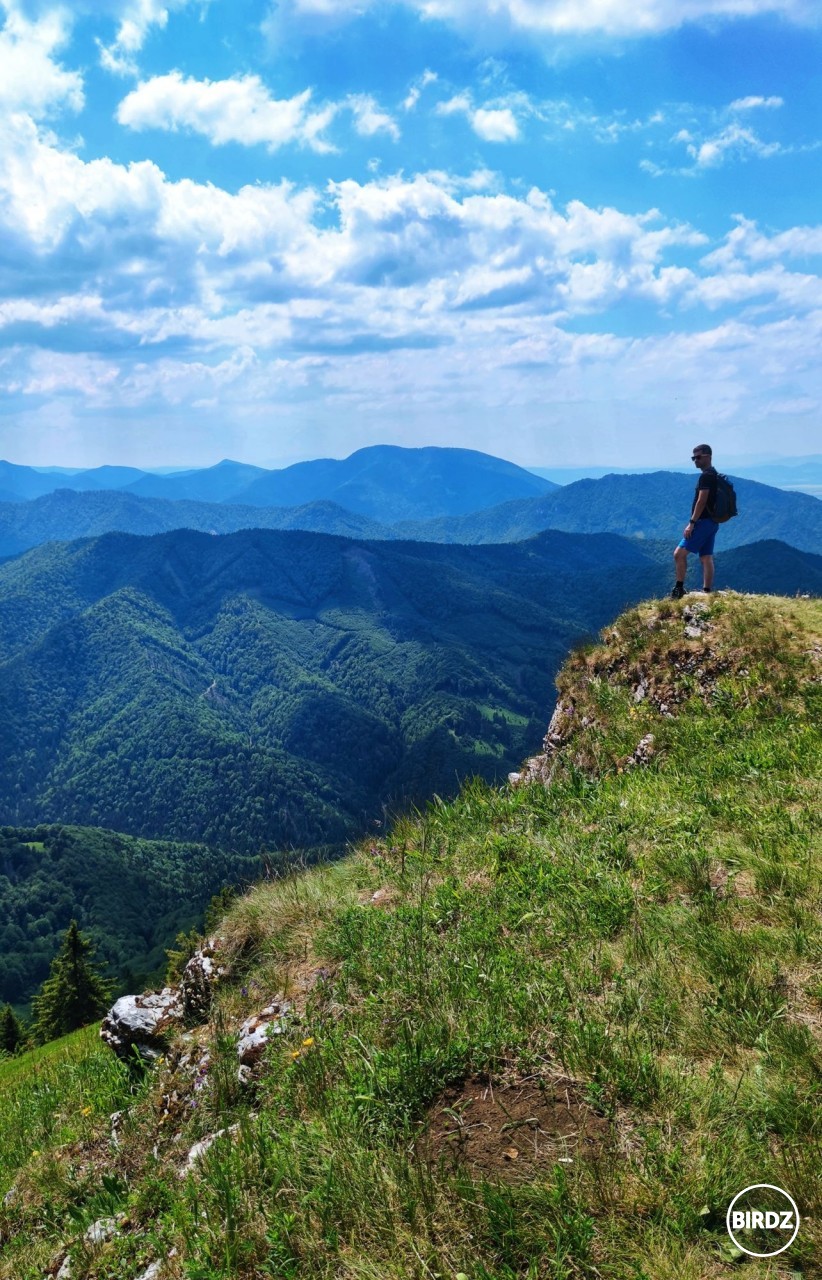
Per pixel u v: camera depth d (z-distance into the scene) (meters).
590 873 5.86
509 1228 2.86
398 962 5.22
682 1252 2.67
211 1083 5.31
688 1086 3.46
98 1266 4.23
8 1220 5.55
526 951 5.04
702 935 4.64
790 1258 2.61
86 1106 7.09
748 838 5.81
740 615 11.66
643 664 11.97
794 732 8.31
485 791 9.05
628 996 4.23
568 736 12.33
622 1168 3.07
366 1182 3.25
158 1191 4.51
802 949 4.31
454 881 6.44
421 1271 2.81
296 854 8.27
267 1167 3.68
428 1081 3.86
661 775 8.16
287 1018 5.32
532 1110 3.56
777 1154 3.02
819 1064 3.43
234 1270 3.22
